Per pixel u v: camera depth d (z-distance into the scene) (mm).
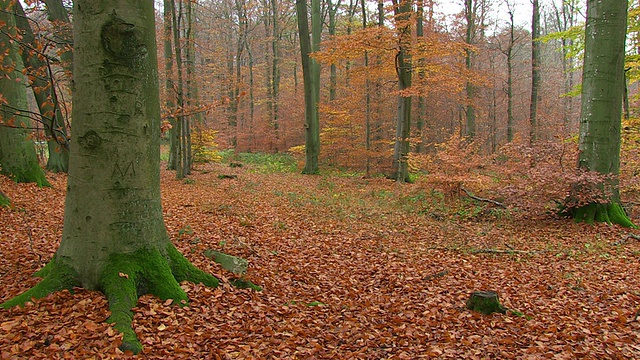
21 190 9203
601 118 8672
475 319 4414
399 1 14109
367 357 3562
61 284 3791
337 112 19203
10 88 9398
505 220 9734
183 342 3410
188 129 16422
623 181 9523
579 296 5117
